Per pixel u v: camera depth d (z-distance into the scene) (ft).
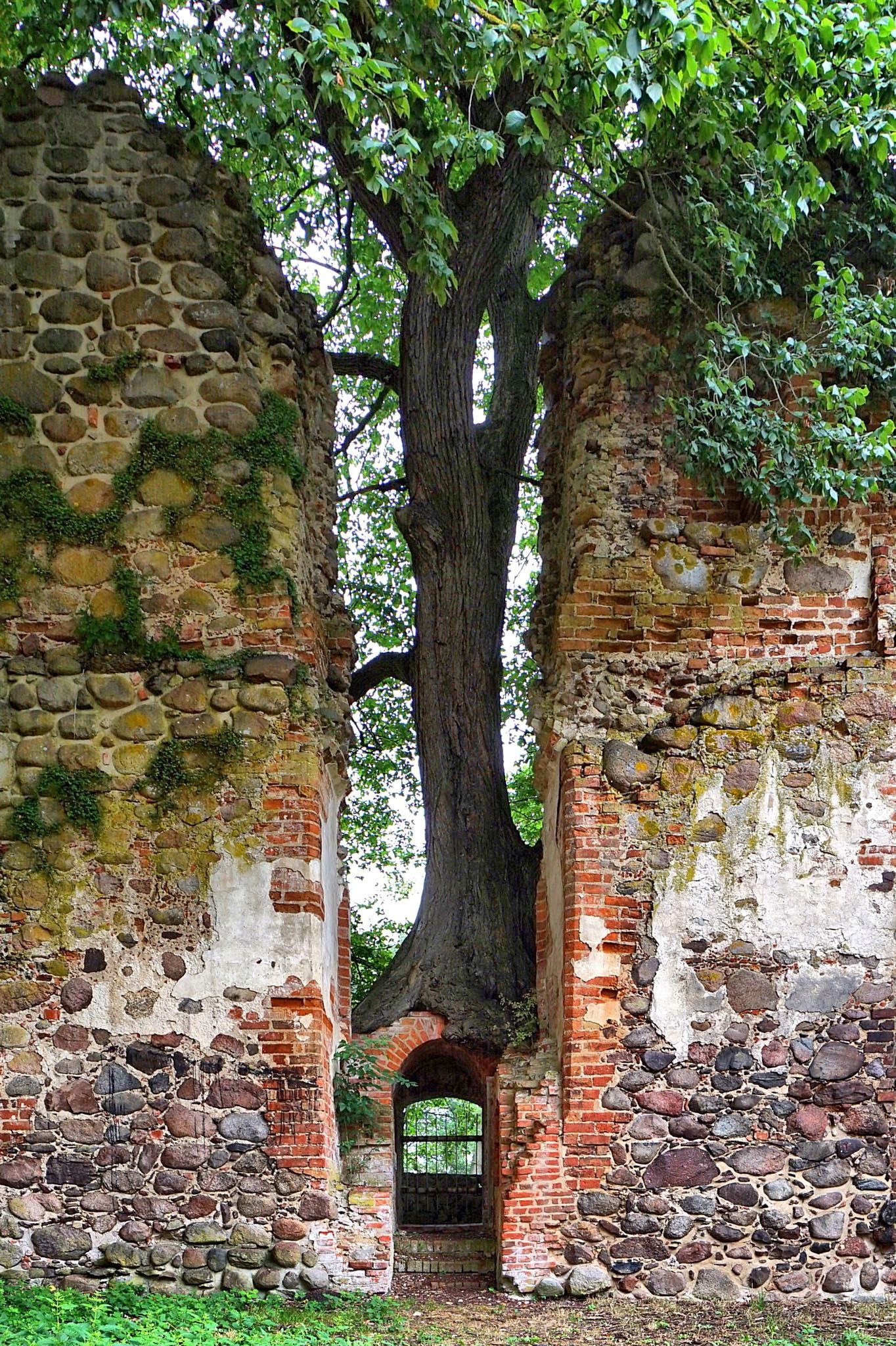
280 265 32.78
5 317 30.76
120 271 31.04
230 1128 28.50
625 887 30.37
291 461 31.09
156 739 29.73
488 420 41.55
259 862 29.35
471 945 35.35
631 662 31.42
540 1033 32.45
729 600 31.73
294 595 30.55
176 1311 26.27
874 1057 29.86
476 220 38.32
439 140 28.78
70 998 28.81
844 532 32.04
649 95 26.05
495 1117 32.73
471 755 37.45
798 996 30.07
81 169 31.30
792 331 32.81
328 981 30.89
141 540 30.32
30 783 29.50
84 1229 28.04
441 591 38.14
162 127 31.71
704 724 31.09
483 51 28.45
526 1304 28.43
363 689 41.42
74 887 29.19
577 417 32.91
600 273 33.47
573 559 32.27
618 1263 28.91
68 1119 28.40
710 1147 29.45
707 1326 26.81
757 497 31.17
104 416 30.63
